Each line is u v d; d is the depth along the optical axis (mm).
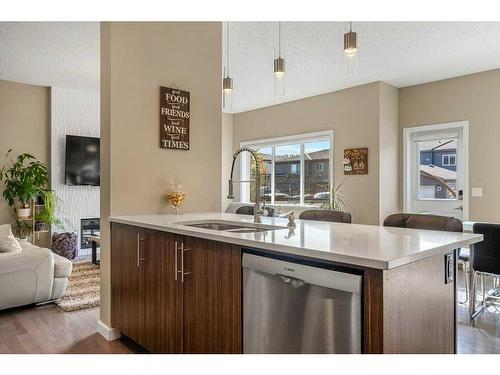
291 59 4395
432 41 3832
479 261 3033
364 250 1362
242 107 7082
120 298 2582
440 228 2195
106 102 2754
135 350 2461
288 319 1485
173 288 2082
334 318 1334
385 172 5363
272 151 7051
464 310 3287
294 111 6504
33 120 5645
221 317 1776
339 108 5805
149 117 2930
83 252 6051
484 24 3426
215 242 1814
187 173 3178
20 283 3203
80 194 6016
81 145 5914
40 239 5766
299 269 1433
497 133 4672
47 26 3500
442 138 5223
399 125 5617
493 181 4695
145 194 2902
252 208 3463
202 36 3299
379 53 4168
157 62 2980
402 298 1312
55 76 5184
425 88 5352
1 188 5395
